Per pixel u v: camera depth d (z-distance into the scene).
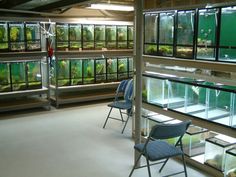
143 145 2.80
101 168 3.26
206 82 3.17
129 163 3.38
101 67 6.16
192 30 3.10
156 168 3.26
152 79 3.68
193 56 3.12
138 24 3.03
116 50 6.35
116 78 6.38
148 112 3.95
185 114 3.27
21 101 5.60
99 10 6.16
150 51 3.67
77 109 5.74
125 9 5.85
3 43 5.09
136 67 3.11
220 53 2.83
